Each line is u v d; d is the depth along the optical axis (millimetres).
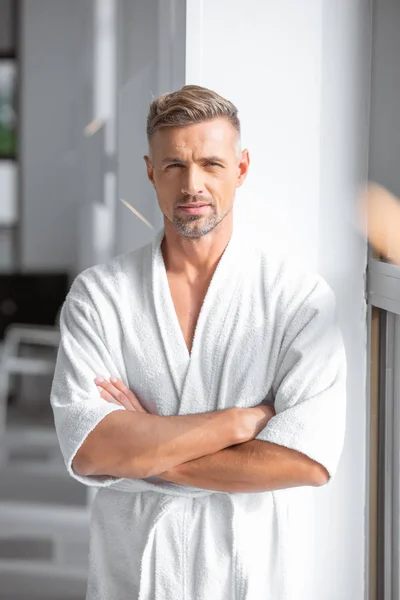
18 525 4219
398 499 2166
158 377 1906
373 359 2297
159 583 1860
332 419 1823
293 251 2287
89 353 1917
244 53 2242
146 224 2826
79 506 4547
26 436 6156
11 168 7879
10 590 3492
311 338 1871
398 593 2174
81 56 7566
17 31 7727
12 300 7152
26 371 6676
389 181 2143
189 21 2221
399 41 2055
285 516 1902
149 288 1938
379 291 2219
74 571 3689
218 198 1821
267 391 1902
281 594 1898
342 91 2266
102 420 1814
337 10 2250
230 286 1903
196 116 1782
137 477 1802
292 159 2273
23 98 7730
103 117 3986
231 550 1851
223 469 1794
